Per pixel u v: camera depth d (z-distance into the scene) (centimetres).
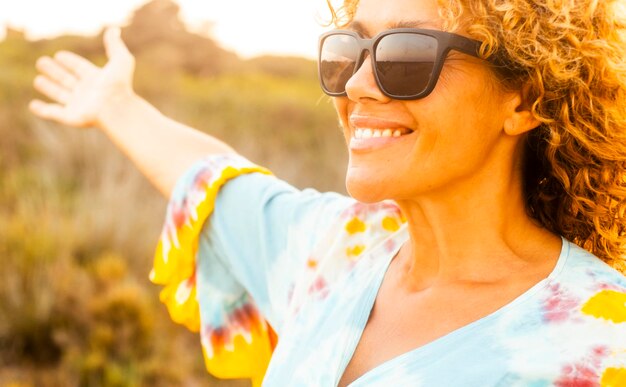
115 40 207
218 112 1216
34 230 498
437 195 126
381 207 156
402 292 134
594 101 121
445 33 117
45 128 754
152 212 574
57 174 674
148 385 392
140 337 412
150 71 1673
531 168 134
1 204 597
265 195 172
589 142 123
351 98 126
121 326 414
